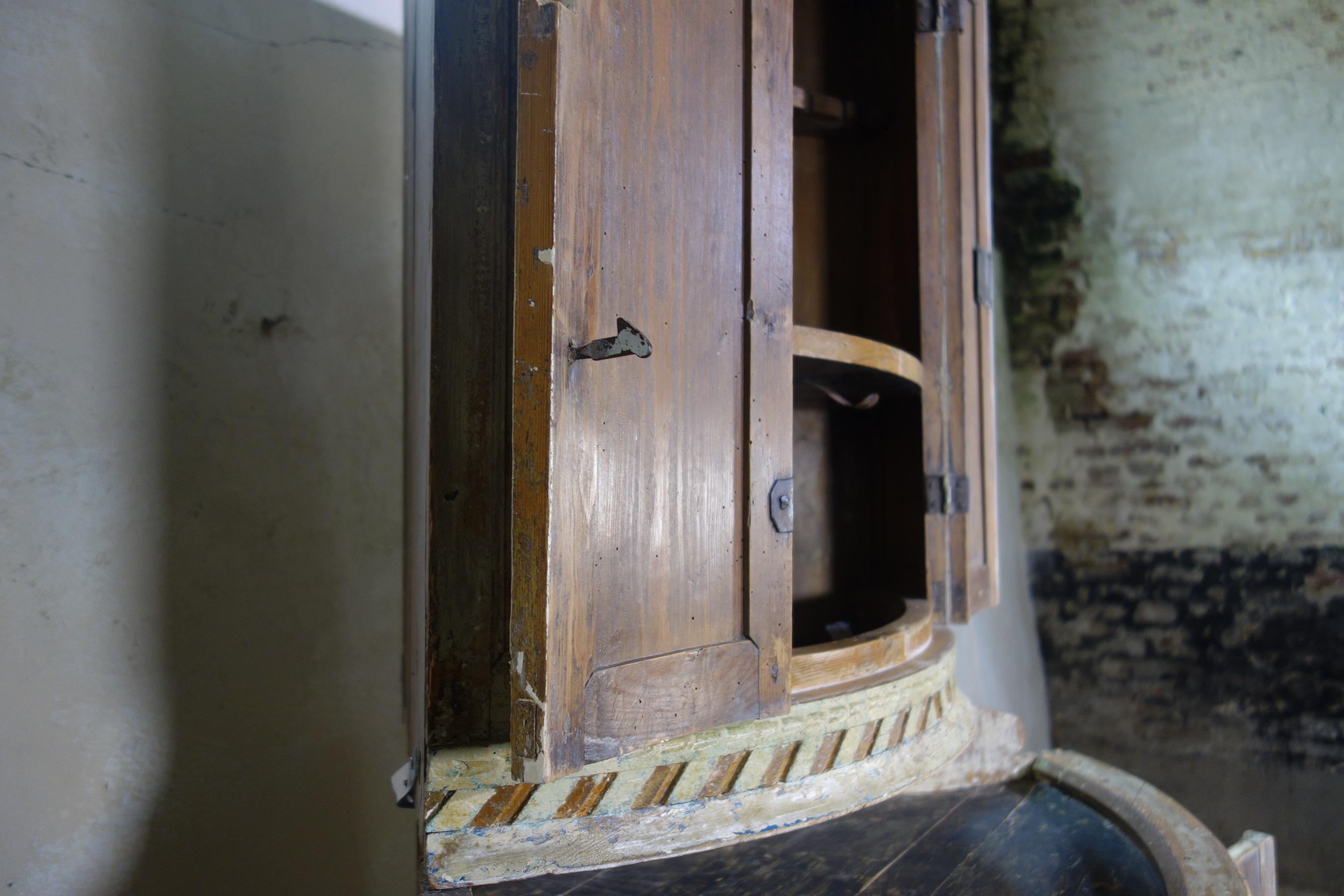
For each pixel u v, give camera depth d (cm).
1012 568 266
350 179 142
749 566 83
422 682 82
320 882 133
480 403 81
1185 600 254
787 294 88
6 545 105
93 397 113
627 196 72
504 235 82
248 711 127
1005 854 93
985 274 140
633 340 62
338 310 140
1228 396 244
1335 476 231
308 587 135
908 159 130
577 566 67
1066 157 253
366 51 145
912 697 100
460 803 77
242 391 128
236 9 129
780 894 84
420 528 88
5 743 104
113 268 115
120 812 114
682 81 78
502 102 82
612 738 70
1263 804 243
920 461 128
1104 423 262
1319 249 227
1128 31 236
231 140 128
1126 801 102
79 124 112
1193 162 238
